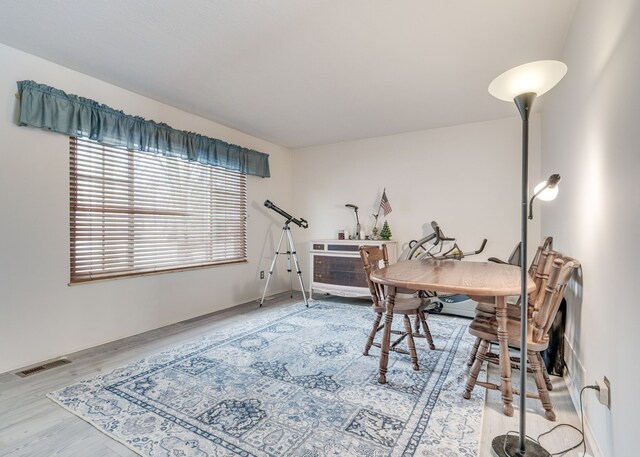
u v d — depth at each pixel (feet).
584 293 5.78
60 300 8.53
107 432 5.26
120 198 9.93
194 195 12.31
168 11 6.46
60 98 8.35
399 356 8.37
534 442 4.91
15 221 7.77
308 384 6.86
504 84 4.43
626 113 3.90
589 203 5.55
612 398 4.24
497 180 12.79
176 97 10.69
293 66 8.71
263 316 12.18
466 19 6.74
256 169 14.93
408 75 9.23
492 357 6.61
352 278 14.02
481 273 7.38
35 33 7.15
